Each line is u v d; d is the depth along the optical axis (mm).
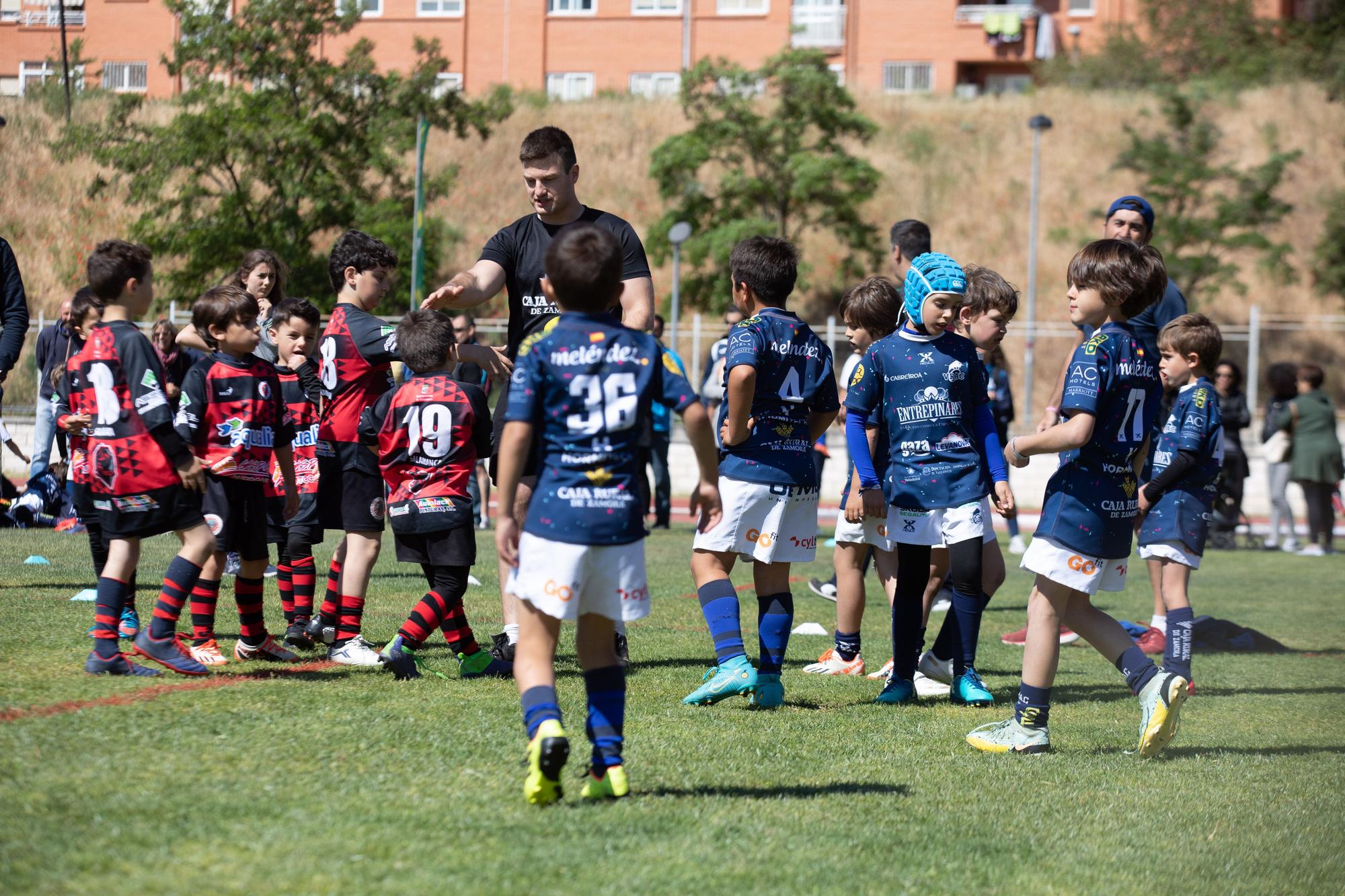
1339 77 56844
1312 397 22250
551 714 5320
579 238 5562
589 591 5406
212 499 8367
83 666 7871
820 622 12320
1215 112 56750
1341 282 46781
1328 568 19234
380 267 9117
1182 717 8250
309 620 9531
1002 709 8164
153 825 4828
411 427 8195
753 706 7980
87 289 9484
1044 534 6934
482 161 52812
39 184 45625
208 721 6504
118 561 7652
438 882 4391
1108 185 52375
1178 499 8969
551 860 4676
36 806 4977
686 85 44500
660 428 22438
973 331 9258
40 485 18406
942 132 55656
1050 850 5145
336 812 5137
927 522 8156
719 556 8023
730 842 5023
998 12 62062
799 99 43969
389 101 40562
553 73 62625
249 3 37688
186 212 37375
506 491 5430
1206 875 4902
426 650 9531
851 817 5465
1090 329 7465
